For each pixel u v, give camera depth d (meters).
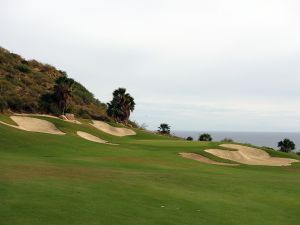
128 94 96.81
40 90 85.25
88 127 61.81
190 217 14.13
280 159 47.94
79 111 86.81
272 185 23.89
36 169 21.27
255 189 21.95
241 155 44.97
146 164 30.66
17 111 70.50
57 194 15.19
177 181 22.22
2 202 13.27
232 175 28.27
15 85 82.06
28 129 50.66
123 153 37.91
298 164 43.31
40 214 12.32
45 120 55.31
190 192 19.08
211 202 17.17
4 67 90.38
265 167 38.47
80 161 28.42
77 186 17.27
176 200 16.72
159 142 54.78
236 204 17.42
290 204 18.44
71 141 43.69
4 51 101.38
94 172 22.31
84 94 104.88
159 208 14.92
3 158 26.30
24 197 14.19
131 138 67.25
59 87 72.56
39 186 16.34
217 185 22.25
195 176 25.19
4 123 47.62
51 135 45.44
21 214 12.13
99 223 12.06
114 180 20.06
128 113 96.81
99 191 16.72
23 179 17.62
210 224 13.55
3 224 11.06
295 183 25.39
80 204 14.04
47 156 31.80
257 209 16.81
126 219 12.86
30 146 36.38
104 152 37.78
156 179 22.12
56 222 11.70
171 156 37.97
